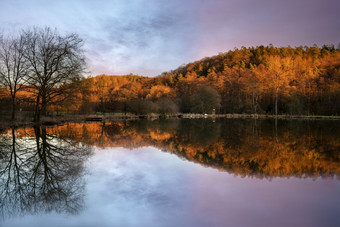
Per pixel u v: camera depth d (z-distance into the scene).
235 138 18.33
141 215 5.22
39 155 11.48
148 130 24.09
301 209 5.55
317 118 52.16
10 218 5.17
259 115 63.16
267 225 4.75
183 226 4.71
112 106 68.12
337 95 61.75
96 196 6.37
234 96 78.50
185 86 98.50
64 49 27.30
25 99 28.84
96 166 9.55
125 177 8.10
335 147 14.40
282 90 72.31
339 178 8.12
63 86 29.16
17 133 19.80
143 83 142.12
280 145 15.05
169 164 10.00
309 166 9.77
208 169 9.23
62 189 6.93
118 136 18.77
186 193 6.59
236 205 5.78
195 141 16.61
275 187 7.14
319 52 131.25
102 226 4.77
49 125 27.86
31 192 6.70
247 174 8.57
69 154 11.77
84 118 39.94
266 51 136.50
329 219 5.02
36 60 26.89
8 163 9.96
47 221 5.02
